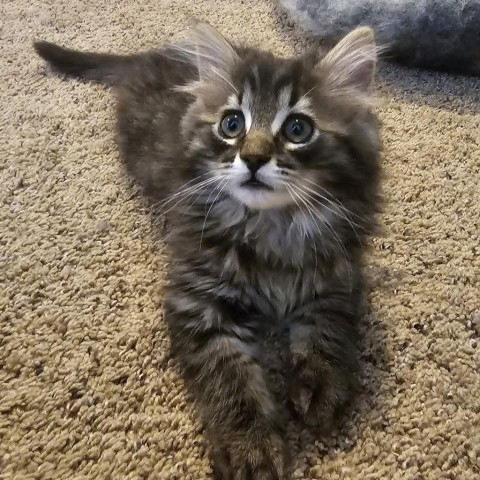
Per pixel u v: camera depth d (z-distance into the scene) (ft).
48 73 1.22
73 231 0.91
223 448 0.65
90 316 0.80
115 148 1.06
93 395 0.71
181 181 0.79
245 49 0.85
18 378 0.72
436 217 0.96
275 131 0.72
